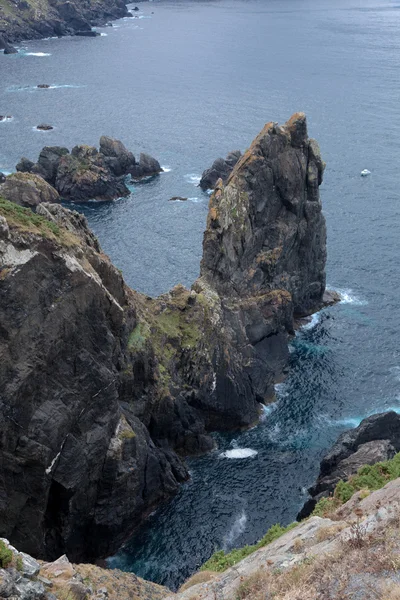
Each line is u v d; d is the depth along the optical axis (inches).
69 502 2119.8
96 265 2332.7
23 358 1916.8
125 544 2330.2
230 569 1238.3
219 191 3344.0
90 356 2122.3
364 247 4603.8
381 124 7352.4
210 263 3297.2
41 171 5674.2
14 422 1914.4
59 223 2357.3
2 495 1948.8
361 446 2506.2
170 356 2822.3
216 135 7135.8
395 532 1034.7
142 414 2581.2
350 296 4045.3
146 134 7155.5
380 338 3617.1
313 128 7249.0
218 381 2933.1
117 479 2229.3
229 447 2847.0
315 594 971.9
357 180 5802.2
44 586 1189.7
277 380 3304.6
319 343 3587.6
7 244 1872.5
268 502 2498.8
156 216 5128.0
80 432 2133.4
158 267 4308.6
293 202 3604.8
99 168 5595.5
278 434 2925.7
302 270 3799.2
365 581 957.2
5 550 1198.3
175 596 1205.7
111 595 1530.5
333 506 1579.7
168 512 2458.2
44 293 1950.1
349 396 3149.6
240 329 3206.2
